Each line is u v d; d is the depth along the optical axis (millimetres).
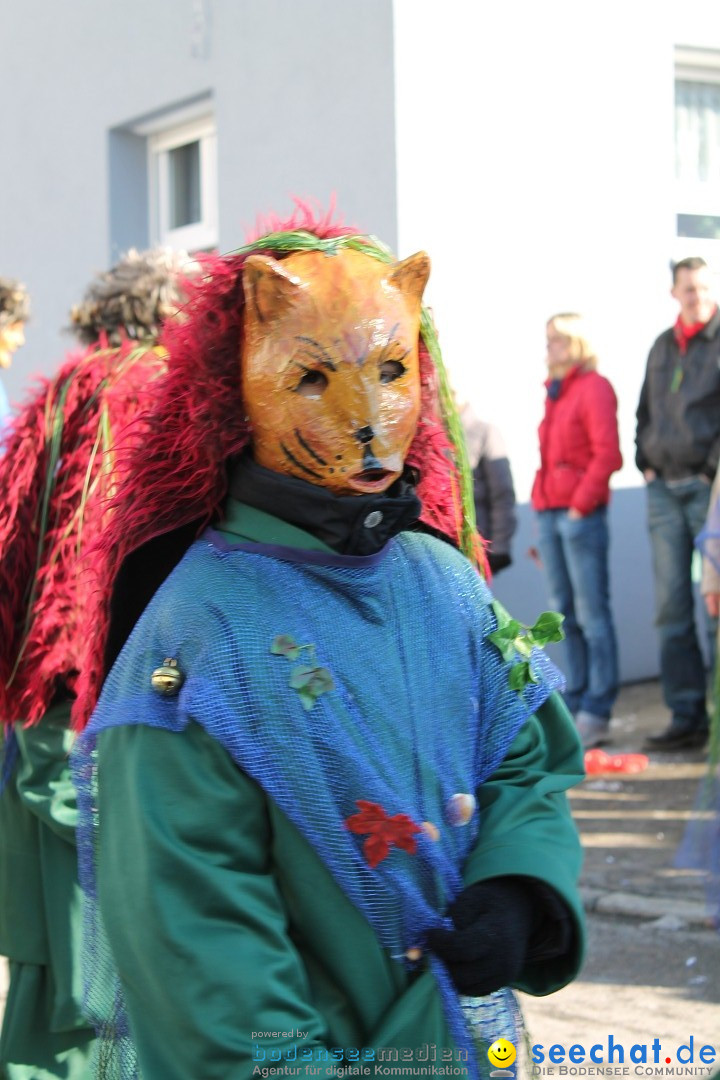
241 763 2719
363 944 2760
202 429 2984
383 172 11477
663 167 12859
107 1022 2996
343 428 2895
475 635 3172
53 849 5082
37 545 4961
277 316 2898
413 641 3021
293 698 2789
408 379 2996
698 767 10289
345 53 11719
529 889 2928
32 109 15609
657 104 12781
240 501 3055
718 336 10406
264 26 12484
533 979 3135
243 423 2992
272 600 2885
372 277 2963
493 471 10516
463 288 11797
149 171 14945
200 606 2867
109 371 5031
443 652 3061
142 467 3150
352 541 2971
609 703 11148
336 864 2740
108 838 2770
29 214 15789
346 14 11672
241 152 12828
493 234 11930
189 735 2752
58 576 4859
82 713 3494
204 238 14297
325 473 2928
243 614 2848
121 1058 2934
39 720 4961
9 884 5082
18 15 15688
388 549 3104
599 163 12492
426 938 2814
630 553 13359
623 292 12727
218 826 2703
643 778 10055
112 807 2781
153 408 3178
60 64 15156
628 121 12625
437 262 11641
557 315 11086
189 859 2656
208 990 2568
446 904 2865
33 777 5000
